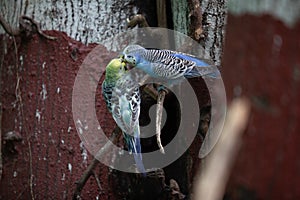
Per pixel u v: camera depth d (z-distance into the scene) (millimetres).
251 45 2789
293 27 2686
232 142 2711
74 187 6926
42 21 7398
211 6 6297
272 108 2686
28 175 7207
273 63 2715
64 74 7195
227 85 2916
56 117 7129
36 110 7262
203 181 2664
